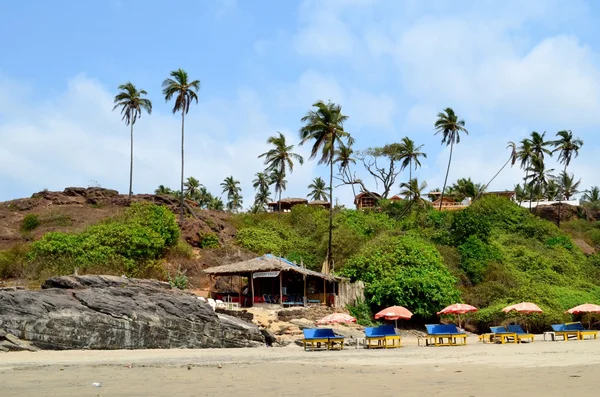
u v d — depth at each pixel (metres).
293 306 39.28
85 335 25.36
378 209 75.94
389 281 40.38
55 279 29.69
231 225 62.41
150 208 50.19
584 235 76.88
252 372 15.37
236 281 45.97
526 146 82.50
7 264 41.91
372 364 17.67
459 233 55.91
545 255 54.62
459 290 43.66
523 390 10.30
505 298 43.38
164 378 13.99
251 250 54.75
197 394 10.88
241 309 35.12
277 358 21.23
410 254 43.03
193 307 28.91
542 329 40.84
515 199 98.50
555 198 109.44
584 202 105.94
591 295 47.09
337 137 49.69
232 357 21.92
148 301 28.16
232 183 123.75
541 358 18.39
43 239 43.28
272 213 71.94
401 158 79.69
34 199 63.31
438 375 13.66
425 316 39.91
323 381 12.90
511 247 54.97
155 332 27.16
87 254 42.00
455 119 72.06
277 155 66.00
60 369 16.67
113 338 26.02
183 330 27.92
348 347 29.03
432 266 42.06
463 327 42.28
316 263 51.34
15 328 23.94
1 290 26.09
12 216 58.47
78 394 10.98
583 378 11.80
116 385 12.54
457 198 97.94
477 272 48.97
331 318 28.88
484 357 19.61
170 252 47.53
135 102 63.72
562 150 82.31
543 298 43.31
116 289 28.52
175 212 62.09
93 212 59.72
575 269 53.47
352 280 43.34
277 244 56.62
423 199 74.00
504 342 31.02
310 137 48.81
